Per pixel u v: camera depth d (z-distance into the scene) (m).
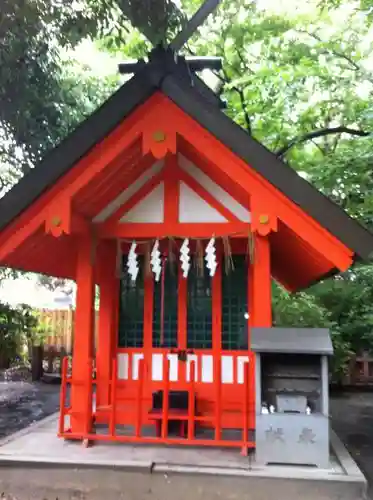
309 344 4.64
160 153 4.95
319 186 8.83
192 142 4.96
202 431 5.64
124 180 5.54
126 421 5.79
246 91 10.87
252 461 4.70
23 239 5.05
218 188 5.63
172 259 5.86
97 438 5.03
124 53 11.16
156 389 5.89
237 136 4.85
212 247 5.36
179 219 5.64
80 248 5.57
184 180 5.69
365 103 9.31
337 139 11.65
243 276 5.98
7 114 8.18
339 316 11.96
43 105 8.46
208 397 5.79
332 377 11.83
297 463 4.59
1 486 4.64
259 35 10.76
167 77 4.86
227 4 10.64
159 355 5.97
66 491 4.56
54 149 4.96
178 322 6.00
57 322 14.09
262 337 4.76
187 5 10.81
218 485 4.40
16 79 7.60
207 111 4.86
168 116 4.97
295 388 4.97
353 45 9.74
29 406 9.57
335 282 12.09
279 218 4.88
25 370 13.71
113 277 6.13
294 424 4.62
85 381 5.31
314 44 9.98
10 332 12.65
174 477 4.46
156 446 5.14
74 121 9.30
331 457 4.89
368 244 4.71
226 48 11.70
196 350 5.91
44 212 5.04
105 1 6.22
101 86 11.43
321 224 4.75
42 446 5.12
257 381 4.71
